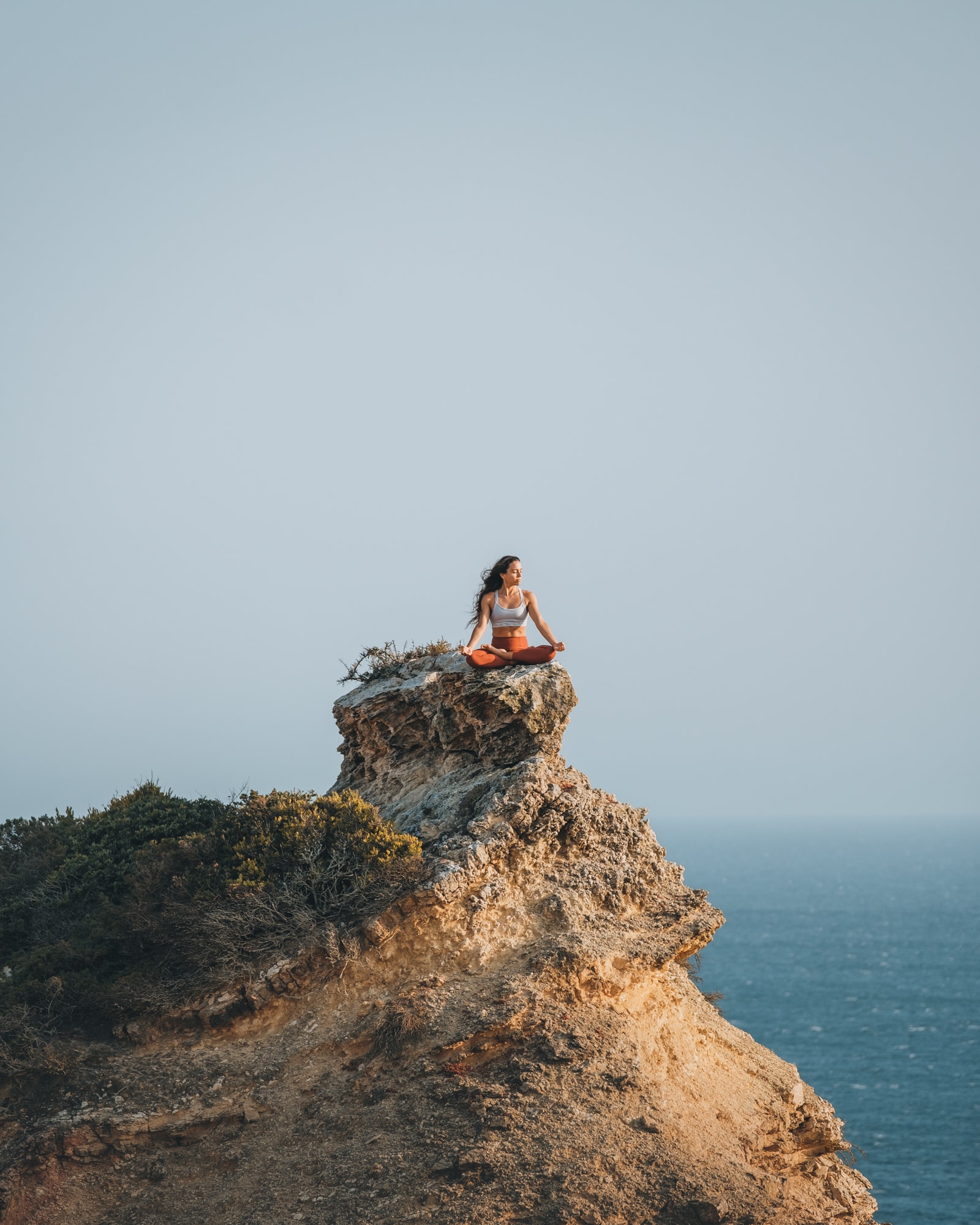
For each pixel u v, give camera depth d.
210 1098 17.73
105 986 19.64
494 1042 17.84
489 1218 14.93
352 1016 18.69
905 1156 83.19
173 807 26.03
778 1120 19.92
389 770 24.69
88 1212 16.62
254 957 19.41
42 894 23.61
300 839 20.36
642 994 19.75
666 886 21.58
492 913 19.72
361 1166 16.14
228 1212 16.02
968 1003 146.25
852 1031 129.12
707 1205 15.24
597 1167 15.75
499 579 22.50
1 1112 17.83
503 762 22.39
